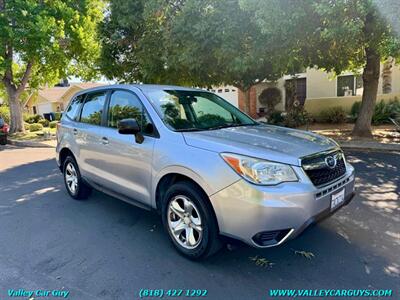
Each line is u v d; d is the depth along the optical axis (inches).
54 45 603.8
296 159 106.1
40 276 115.3
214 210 109.7
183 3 339.3
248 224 102.3
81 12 658.8
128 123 130.8
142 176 137.6
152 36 379.2
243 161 103.9
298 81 773.3
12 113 706.8
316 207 106.4
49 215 176.6
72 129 189.8
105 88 171.6
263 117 744.3
